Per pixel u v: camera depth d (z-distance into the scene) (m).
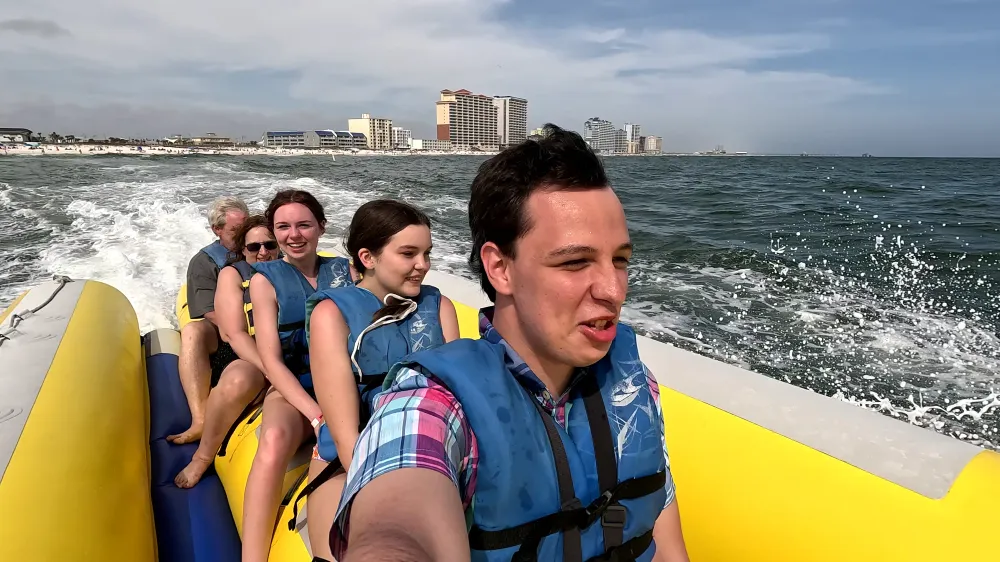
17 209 9.98
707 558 1.54
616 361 1.02
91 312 2.77
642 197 15.20
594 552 0.91
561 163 0.83
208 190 12.91
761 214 11.17
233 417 2.25
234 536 2.10
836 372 3.64
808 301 5.01
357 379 1.65
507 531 0.84
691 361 1.98
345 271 2.47
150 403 2.89
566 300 0.83
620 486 0.94
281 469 1.82
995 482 1.25
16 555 1.20
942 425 3.06
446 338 1.93
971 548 1.16
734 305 4.95
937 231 8.54
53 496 1.41
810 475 1.42
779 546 1.40
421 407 0.80
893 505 1.29
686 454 1.64
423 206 11.12
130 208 9.81
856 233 8.45
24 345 2.21
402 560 0.56
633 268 6.46
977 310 4.70
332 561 1.44
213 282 3.21
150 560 1.70
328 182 16.62
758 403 1.68
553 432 0.90
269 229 2.75
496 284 0.91
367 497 0.70
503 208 0.86
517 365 0.90
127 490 1.76
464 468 0.82
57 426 1.68
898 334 4.22
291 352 2.22
